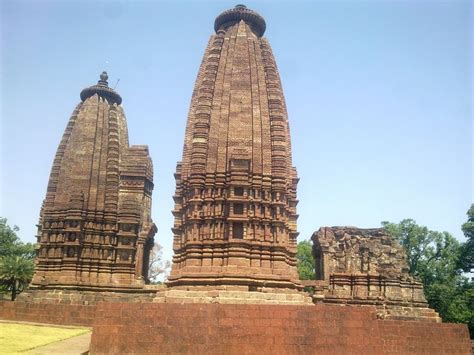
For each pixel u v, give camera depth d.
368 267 43.47
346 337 25.11
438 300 63.00
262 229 31.66
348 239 45.19
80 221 43.47
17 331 28.06
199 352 23.97
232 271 29.36
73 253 42.75
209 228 31.34
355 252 44.66
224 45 37.38
